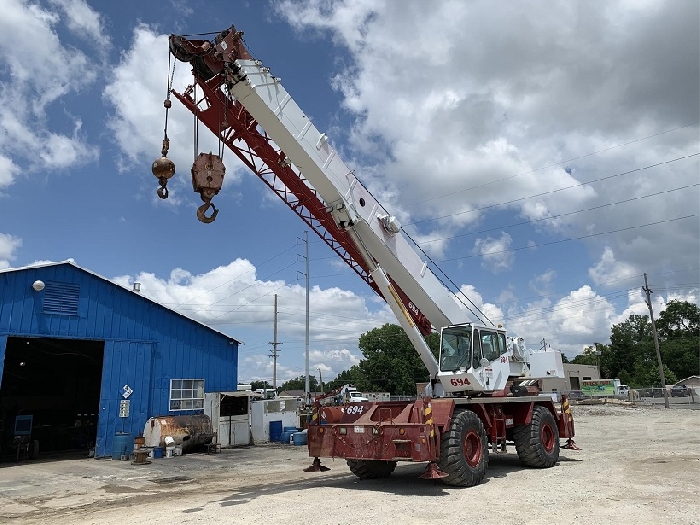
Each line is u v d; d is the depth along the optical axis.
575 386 74.00
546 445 12.11
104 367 17.83
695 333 100.25
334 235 11.76
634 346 94.56
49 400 24.25
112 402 17.84
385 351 72.38
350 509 7.49
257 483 11.37
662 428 23.31
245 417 20.95
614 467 11.36
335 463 15.11
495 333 11.93
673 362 89.38
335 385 87.69
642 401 49.44
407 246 11.28
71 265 17.41
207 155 8.21
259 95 9.21
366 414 9.84
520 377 12.62
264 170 11.54
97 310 17.94
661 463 11.79
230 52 9.11
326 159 10.00
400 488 9.33
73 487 11.83
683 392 52.22
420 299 11.49
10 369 24.53
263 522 6.84
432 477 8.93
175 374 19.72
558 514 6.97
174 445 17.50
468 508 7.44
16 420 17.17
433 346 12.01
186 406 19.86
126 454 17.19
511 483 9.63
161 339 19.53
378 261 11.09
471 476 9.32
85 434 21.22
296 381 112.62
